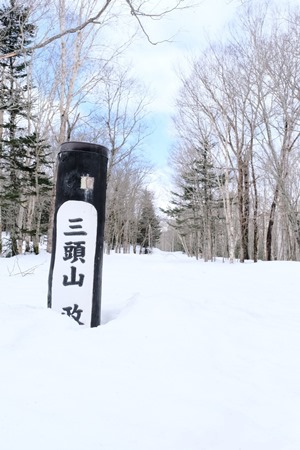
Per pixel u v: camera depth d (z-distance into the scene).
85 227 2.93
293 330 3.20
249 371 2.25
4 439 1.43
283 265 11.10
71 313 2.86
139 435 1.52
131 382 1.95
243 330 2.99
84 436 1.49
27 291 4.77
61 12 12.30
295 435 1.62
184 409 1.74
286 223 19.56
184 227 30.73
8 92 12.64
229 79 16.69
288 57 15.02
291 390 2.04
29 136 13.36
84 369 2.03
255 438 1.59
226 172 16.95
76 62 13.25
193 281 7.05
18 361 2.06
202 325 2.85
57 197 2.98
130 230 39.59
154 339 2.49
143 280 6.77
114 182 27.33
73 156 2.97
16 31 8.98
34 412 1.62
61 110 13.43
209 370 2.18
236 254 32.44
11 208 16.56
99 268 2.99
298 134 15.51
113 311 3.41
